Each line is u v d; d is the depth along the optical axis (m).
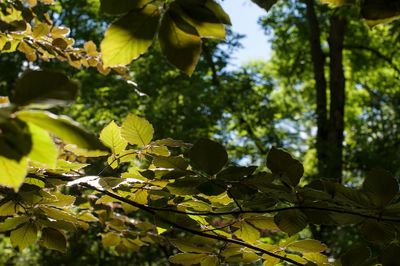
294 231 1.30
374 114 11.28
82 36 9.00
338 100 10.73
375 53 12.10
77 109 8.57
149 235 2.15
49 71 0.80
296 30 11.97
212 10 0.92
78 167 1.45
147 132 1.44
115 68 2.18
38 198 1.47
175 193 1.32
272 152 1.23
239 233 1.47
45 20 2.06
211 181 1.28
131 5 0.90
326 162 9.47
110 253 7.91
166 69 9.38
